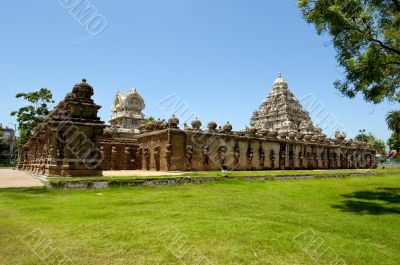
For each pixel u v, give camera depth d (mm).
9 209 13594
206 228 10766
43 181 21922
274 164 47094
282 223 12148
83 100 24844
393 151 104625
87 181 20312
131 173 32281
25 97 61781
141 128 46250
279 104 73375
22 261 7777
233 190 22688
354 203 18203
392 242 10367
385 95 20312
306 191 23562
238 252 8633
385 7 19328
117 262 7816
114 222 11398
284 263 8055
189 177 25172
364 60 18516
